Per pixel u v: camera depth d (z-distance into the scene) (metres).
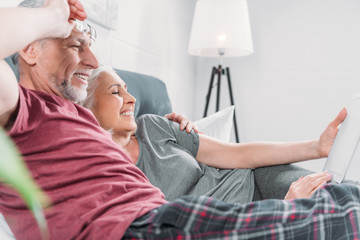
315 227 0.65
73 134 0.84
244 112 3.32
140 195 0.80
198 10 2.66
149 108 1.68
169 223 0.64
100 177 0.81
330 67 3.05
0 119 0.74
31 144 0.79
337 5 3.02
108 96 1.17
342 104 3.02
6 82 0.69
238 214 0.66
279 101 3.21
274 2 3.21
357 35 2.98
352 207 0.67
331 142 1.17
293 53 3.16
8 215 0.80
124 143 1.19
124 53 2.29
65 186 0.77
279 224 0.65
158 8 2.73
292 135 3.17
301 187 1.01
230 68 3.37
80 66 0.99
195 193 1.24
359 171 0.94
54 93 0.98
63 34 0.82
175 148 1.29
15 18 0.67
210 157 1.35
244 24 2.61
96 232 0.68
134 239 0.65
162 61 2.84
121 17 2.24
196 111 3.52
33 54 0.92
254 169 1.35
